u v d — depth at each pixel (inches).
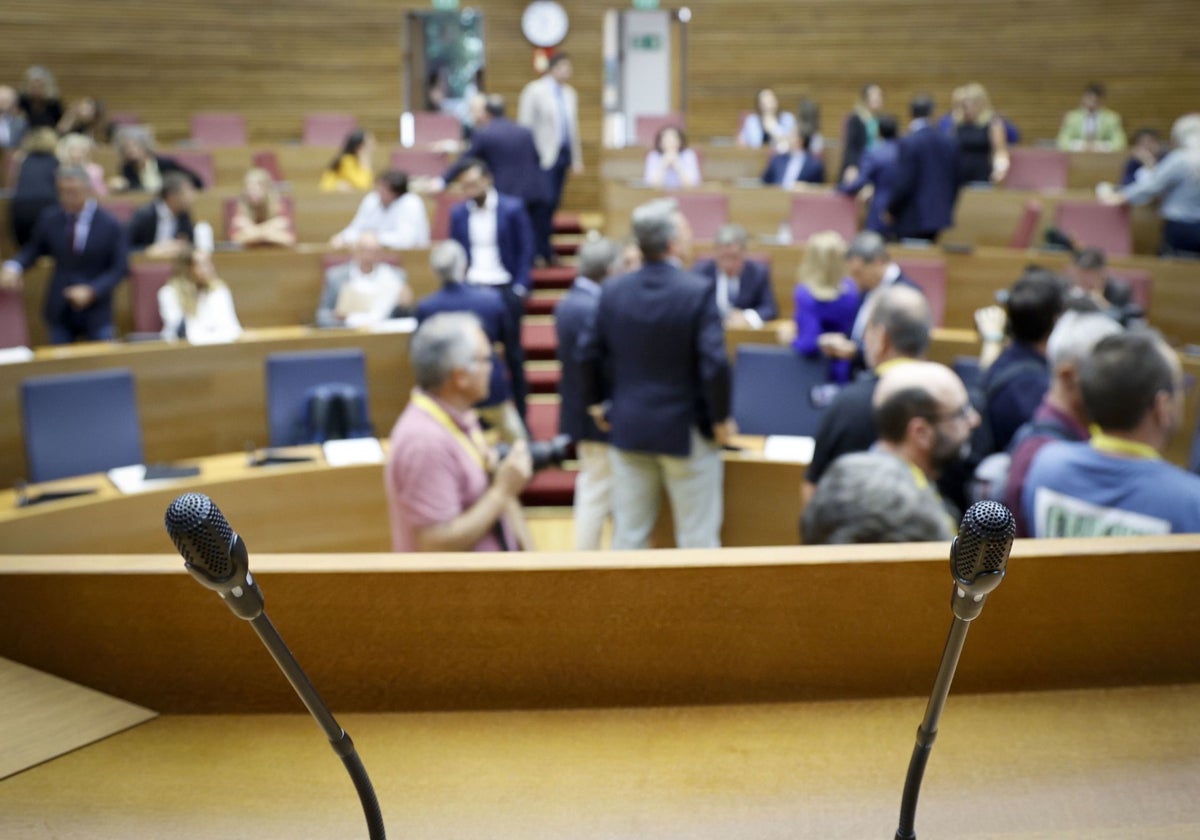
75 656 54.7
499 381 206.2
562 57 343.6
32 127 400.8
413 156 379.9
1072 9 468.1
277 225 280.4
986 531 28.6
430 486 101.2
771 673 54.6
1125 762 49.7
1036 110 477.7
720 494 161.9
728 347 212.1
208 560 28.6
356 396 189.9
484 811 46.4
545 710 54.3
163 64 472.1
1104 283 210.7
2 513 152.9
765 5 481.1
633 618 53.9
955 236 313.1
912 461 89.7
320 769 49.4
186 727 52.9
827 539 66.5
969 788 47.9
